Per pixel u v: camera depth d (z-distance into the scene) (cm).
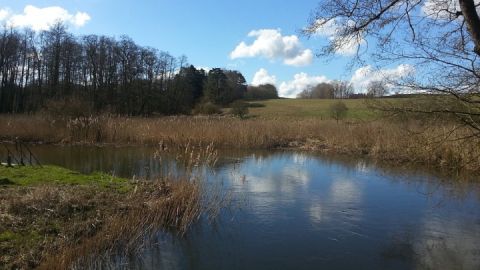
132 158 1995
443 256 842
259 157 2153
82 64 5688
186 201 1073
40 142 2570
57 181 1105
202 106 6112
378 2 796
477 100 790
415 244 902
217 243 885
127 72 5738
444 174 1652
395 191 1374
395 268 786
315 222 1032
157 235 919
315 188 1405
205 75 7956
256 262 801
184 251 840
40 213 852
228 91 7731
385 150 2119
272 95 9594
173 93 6400
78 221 854
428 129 891
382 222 1041
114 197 1020
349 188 1416
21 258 689
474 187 1424
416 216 1094
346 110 3772
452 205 1204
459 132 932
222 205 1145
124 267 750
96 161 1903
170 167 1526
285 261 807
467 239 931
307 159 2106
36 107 5412
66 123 2656
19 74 5619
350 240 923
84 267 725
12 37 5472
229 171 1700
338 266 794
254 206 1161
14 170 1218
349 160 2072
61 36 5662
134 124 2695
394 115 870
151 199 1048
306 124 2833
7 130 2641
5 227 773
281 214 1092
